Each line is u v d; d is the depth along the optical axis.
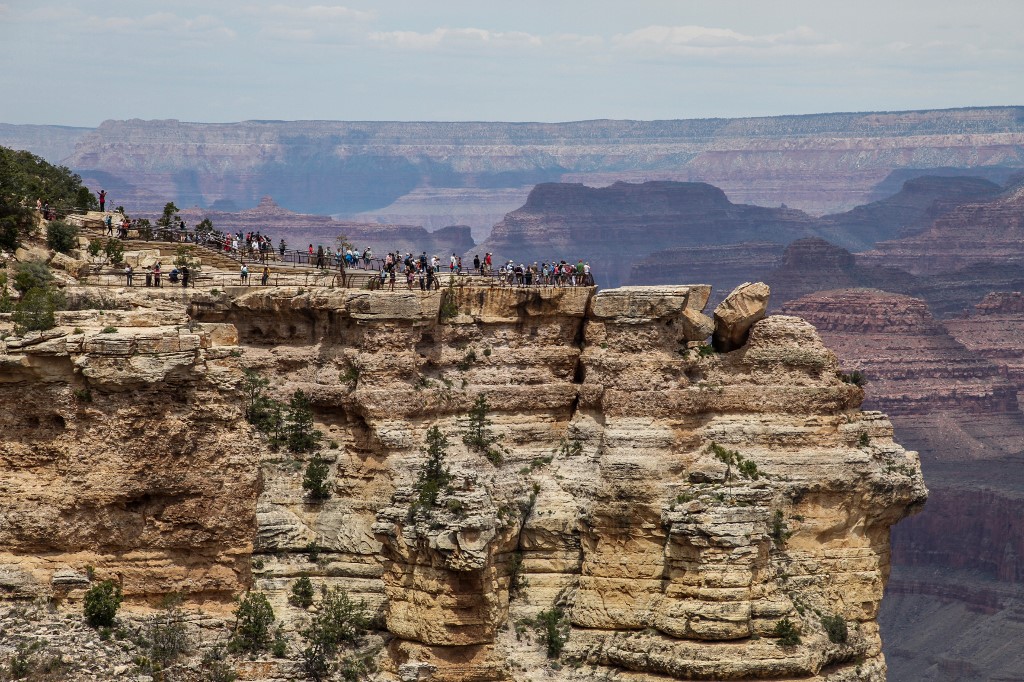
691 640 193.38
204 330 177.88
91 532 166.50
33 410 166.00
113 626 165.12
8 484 165.50
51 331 166.62
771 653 192.62
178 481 168.12
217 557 170.88
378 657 189.12
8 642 159.50
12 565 165.25
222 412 169.88
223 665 167.50
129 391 165.88
